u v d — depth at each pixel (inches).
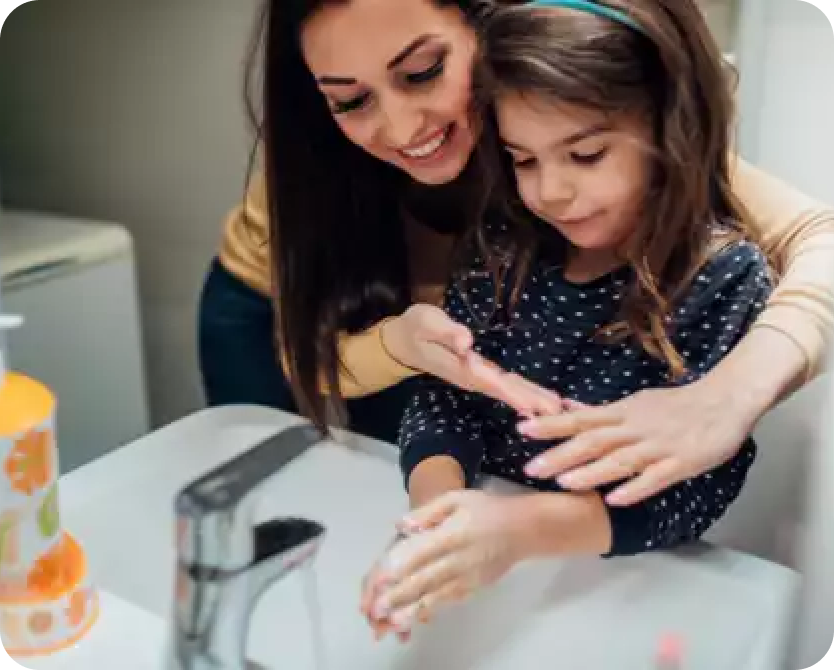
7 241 43.0
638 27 22.9
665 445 23.8
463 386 27.2
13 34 46.8
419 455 27.6
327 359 31.6
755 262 26.0
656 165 24.1
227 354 37.7
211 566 18.9
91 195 47.6
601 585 25.9
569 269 27.1
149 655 21.9
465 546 23.1
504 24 23.3
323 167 30.6
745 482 27.0
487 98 24.8
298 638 24.7
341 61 25.7
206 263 45.3
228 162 42.9
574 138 23.1
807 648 24.4
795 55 26.9
